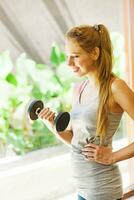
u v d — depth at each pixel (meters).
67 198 2.09
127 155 1.22
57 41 2.28
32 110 1.33
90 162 1.23
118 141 2.24
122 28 2.18
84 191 1.28
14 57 2.13
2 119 2.18
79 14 2.31
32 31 2.17
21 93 2.20
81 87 1.28
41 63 2.26
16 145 2.26
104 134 1.20
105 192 1.24
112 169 1.25
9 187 2.02
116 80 1.17
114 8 2.29
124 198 2.13
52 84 2.29
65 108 2.28
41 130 2.36
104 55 1.19
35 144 2.35
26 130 2.29
